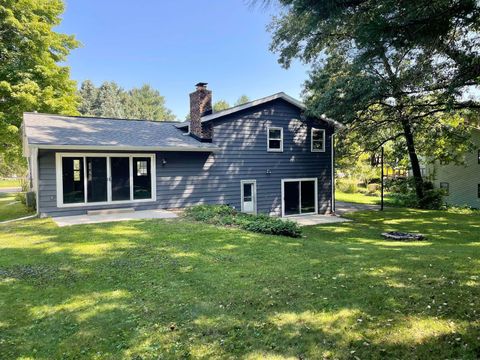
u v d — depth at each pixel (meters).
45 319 3.65
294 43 13.84
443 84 8.74
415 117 13.49
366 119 14.54
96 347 3.11
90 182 10.78
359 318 3.44
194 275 4.94
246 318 3.55
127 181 11.37
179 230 8.12
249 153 13.71
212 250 6.36
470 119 15.59
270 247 6.65
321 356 2.84
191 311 3.76
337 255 6.03
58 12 18.61
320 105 12.76
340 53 13.21
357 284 4.37
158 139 12.06
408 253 6.23
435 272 4.81
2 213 12.23
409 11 2.56
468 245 8.40
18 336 3.32
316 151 15.37
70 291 4.40
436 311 3.50
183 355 2.93
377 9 2.70
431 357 2.75
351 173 28.05
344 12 2.82
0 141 17.05
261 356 2.87
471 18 2.59
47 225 8.77
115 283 4.66
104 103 54.94
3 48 15.84
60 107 17.58
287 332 3.24
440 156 18.31
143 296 4.21
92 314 3.75
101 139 10.80
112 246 6.61
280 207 14.51
